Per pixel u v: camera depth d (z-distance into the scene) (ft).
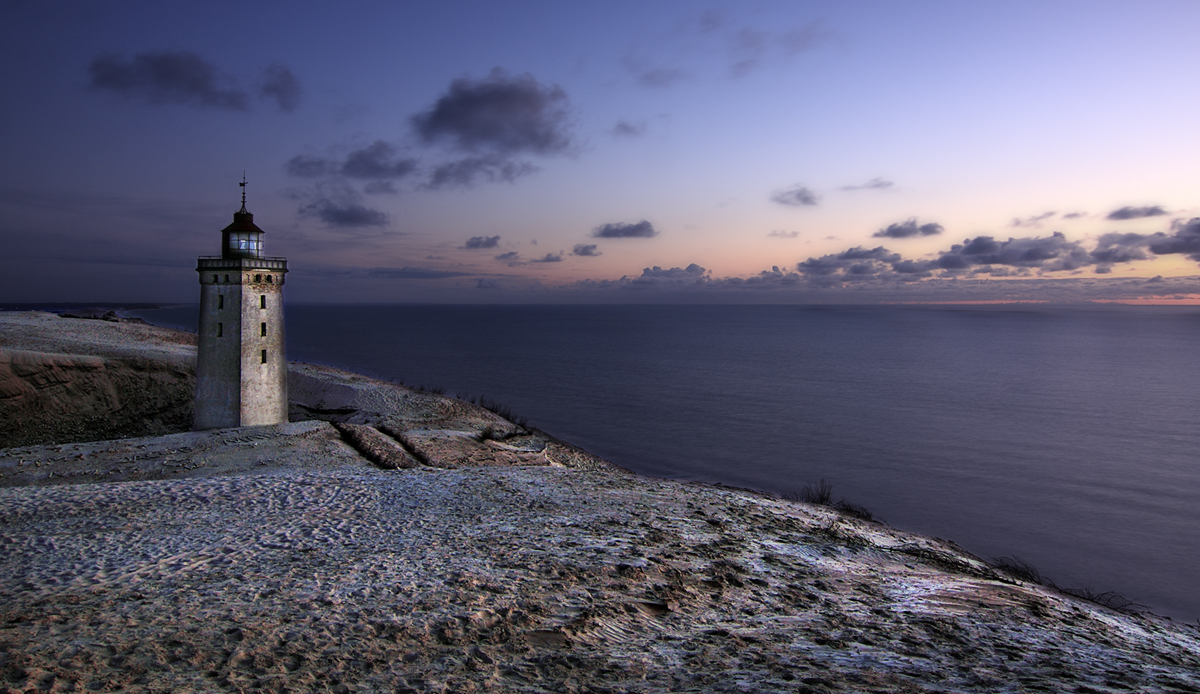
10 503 66.69
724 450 206.49
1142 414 281.54
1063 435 235.40
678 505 77.56
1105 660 35.19
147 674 27.30
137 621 34.58
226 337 141.08
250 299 142.00
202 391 143.23
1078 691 27.32
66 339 228.22
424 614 36.47
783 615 40.42
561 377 392.47
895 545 78.89
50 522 60.13
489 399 297.53
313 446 124.36
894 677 28.12
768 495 126.31
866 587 49.75
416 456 130.00
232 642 31.63
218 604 37.93
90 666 27.94
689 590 44.57
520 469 95.66
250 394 142.92
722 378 398.83
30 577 44.01
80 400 176.86
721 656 31.17
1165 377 420.36
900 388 359.87
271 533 56.75
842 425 250.98
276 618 35.45
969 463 193.06
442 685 26.86
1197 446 219.00
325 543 53.62
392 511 65.82
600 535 58.95
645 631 35.68
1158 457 202.49
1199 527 138.10
